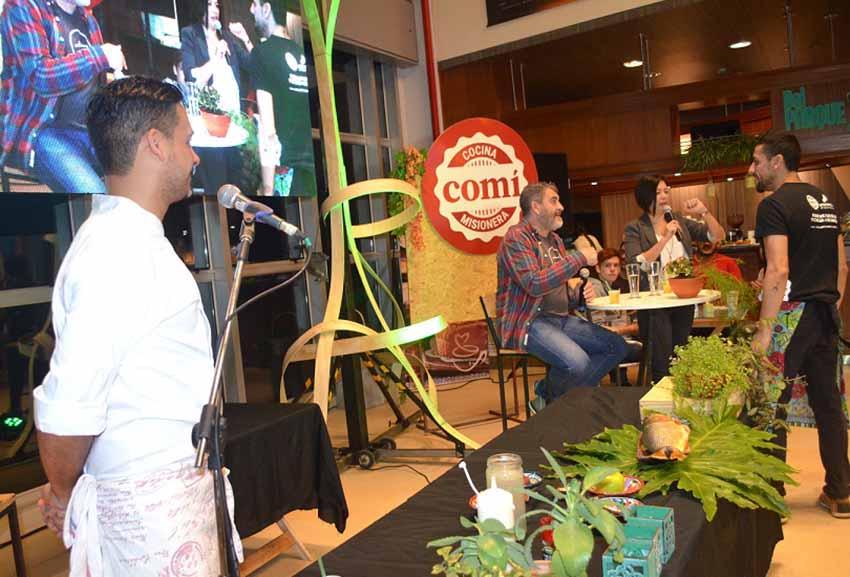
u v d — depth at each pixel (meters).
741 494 1.63
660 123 7.49
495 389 6.61
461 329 6.22
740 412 2.22
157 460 1.36
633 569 1.21
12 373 3.63
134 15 3.46
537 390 4.27
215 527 1.48
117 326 1.28
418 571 1.33
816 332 3.10
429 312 5.16
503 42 7.14
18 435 3.65
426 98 7.33
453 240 5.11
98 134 1.40
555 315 4.21
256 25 4.21
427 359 6.30
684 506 1.59
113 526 1.36
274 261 5.67
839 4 6.65
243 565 3.03
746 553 1.92
